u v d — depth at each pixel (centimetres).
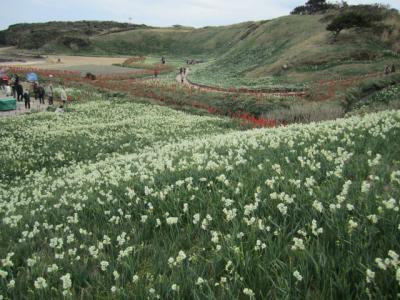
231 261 430
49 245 595
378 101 3641
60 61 12631
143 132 2678
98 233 636
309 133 1206
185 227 601
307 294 368
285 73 8000
